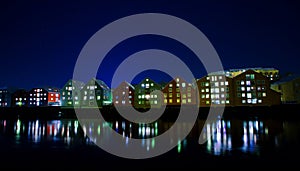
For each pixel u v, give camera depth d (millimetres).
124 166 16016
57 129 37906
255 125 40375
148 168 15547
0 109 74938
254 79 77375
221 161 16875
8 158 18078
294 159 17016
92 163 16734
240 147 21750
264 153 19047
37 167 15719
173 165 16125
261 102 75750
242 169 14930
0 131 35125
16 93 106438
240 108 63969
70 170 15125
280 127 36219
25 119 61562
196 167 15586
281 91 80062
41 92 105000
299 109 56750
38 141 26188
